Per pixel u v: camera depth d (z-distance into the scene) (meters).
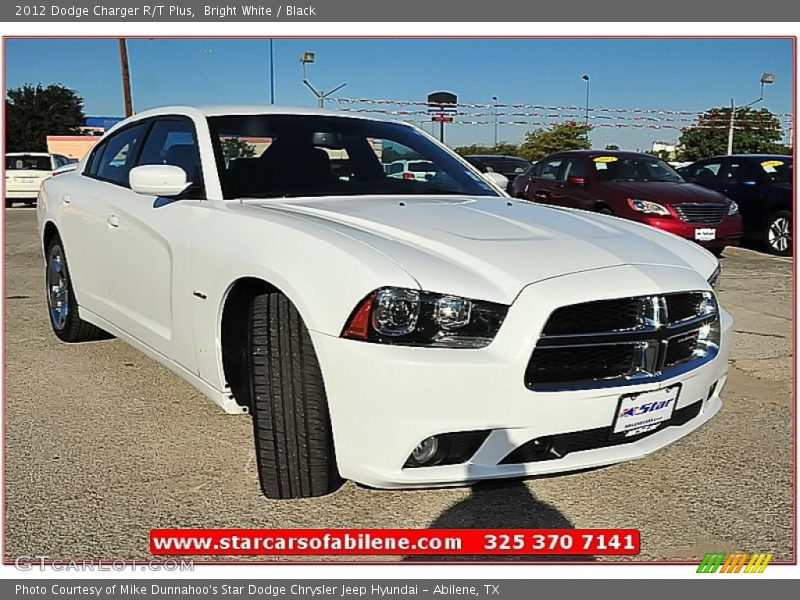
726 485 3.21
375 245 2.80
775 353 5.37
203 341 3.33
